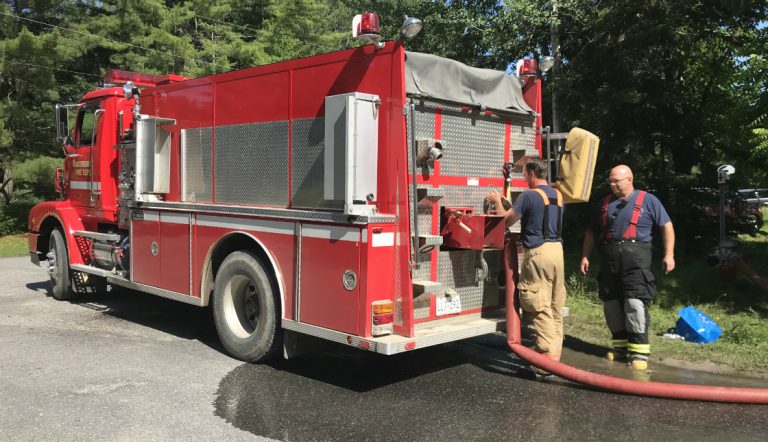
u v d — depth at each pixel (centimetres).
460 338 511
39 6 2023
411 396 483
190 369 547
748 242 1363
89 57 2338
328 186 477
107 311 803
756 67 834
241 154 574
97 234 782
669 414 445
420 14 1544
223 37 2398
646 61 1091
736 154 1082
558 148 626
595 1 1192
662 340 639
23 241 1856
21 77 1847
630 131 1130
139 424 418
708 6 1062
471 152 551
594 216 605
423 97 496
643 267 557
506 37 1283
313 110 509
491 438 401
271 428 413
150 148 671
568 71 1169
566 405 464
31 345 625
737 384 512
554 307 541
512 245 549
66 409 445
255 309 585
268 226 541
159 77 853
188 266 630
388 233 470
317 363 573
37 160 1844
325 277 491
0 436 397
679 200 1151
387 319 470
